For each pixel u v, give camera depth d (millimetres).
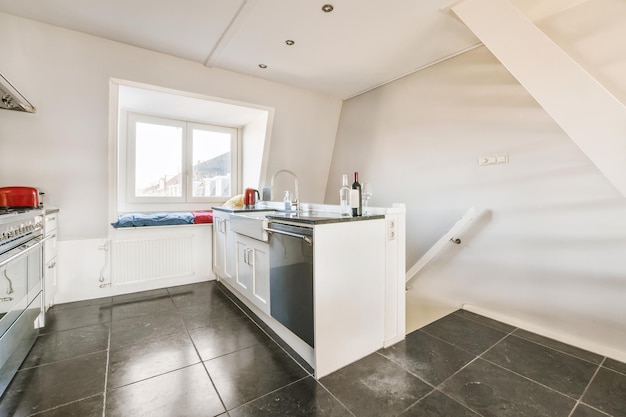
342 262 1758
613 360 1877
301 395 1512
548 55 1736
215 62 2840
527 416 1382
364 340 1890
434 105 2979
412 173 3211
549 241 2215
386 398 1495
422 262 2930
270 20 2203
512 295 2434
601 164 1603
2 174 2400
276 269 2047
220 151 4098
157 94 2893
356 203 1954
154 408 1409
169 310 2637
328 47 2609
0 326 1415
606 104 1568
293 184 4105
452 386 1596
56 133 2510
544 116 2221
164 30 2312
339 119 4160
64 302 2805
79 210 2791
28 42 2191
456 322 2461
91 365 1764
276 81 3344
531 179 2297
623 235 1891
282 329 2098
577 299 2088
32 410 1387
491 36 1933
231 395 1508
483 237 2613
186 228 3418
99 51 2424
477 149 2635
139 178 3547
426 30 2357
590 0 1952
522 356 1919
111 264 3000
